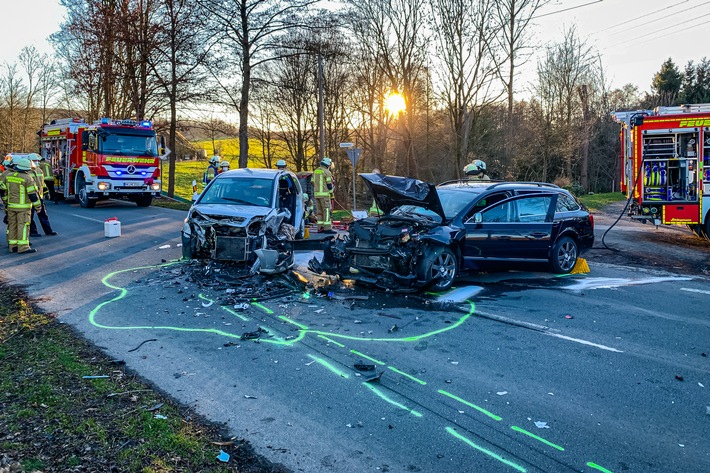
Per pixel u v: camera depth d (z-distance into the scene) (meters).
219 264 8.80
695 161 12.59
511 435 3.88
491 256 8.65
